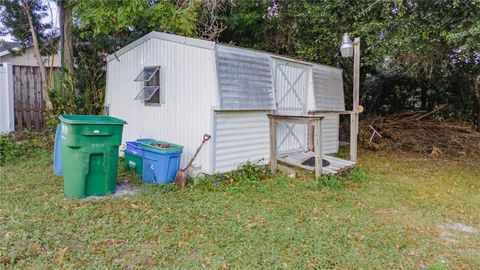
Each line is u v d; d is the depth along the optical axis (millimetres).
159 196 4863
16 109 8688
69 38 8711
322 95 8055
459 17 6352
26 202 4387
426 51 7230
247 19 9531
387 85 12391
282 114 7027
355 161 7008
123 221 3916
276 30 10102
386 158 8984
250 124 6363
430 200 5418
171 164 5523
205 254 3252
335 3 8070
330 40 8805
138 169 6066
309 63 7668
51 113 8312
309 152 7668
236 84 5891
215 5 8641
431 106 11945
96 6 6910
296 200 5055
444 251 3592
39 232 3500
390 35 7461
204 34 8828
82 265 2945
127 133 7281
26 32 8977
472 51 6586
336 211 4656
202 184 5500
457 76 10656
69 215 4008
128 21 7004
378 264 3230
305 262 3176
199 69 5785
